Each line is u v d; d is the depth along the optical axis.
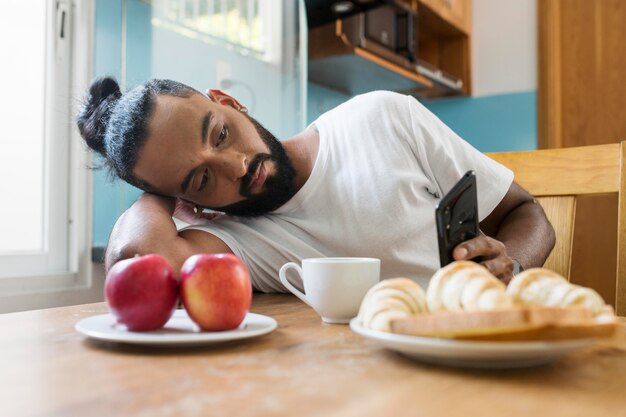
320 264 0.68
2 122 1.31
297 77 1.68
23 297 1.23
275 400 0.39
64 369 0.48
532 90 2.52
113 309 0.59
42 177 1.35
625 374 0.44
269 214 1.17
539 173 1.24
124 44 1.40
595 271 2.29
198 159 0.97
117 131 0.99
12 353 0.54
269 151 1.07
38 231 1.36
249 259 1.10
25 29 1.34
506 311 0.41
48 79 1.35
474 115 2.66
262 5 1.69
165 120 0.96
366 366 0.47
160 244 0.93
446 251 0.74
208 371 0.47
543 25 2.44
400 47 2.15
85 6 1.38
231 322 0.59
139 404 0.38
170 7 1.48
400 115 1.15
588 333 0.41
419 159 1.14
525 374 0.44
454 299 0.47
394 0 2.01
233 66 1.64
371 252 1.09
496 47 2.61
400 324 0.47
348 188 1.10
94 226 1.38
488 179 1.15
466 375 0.44
